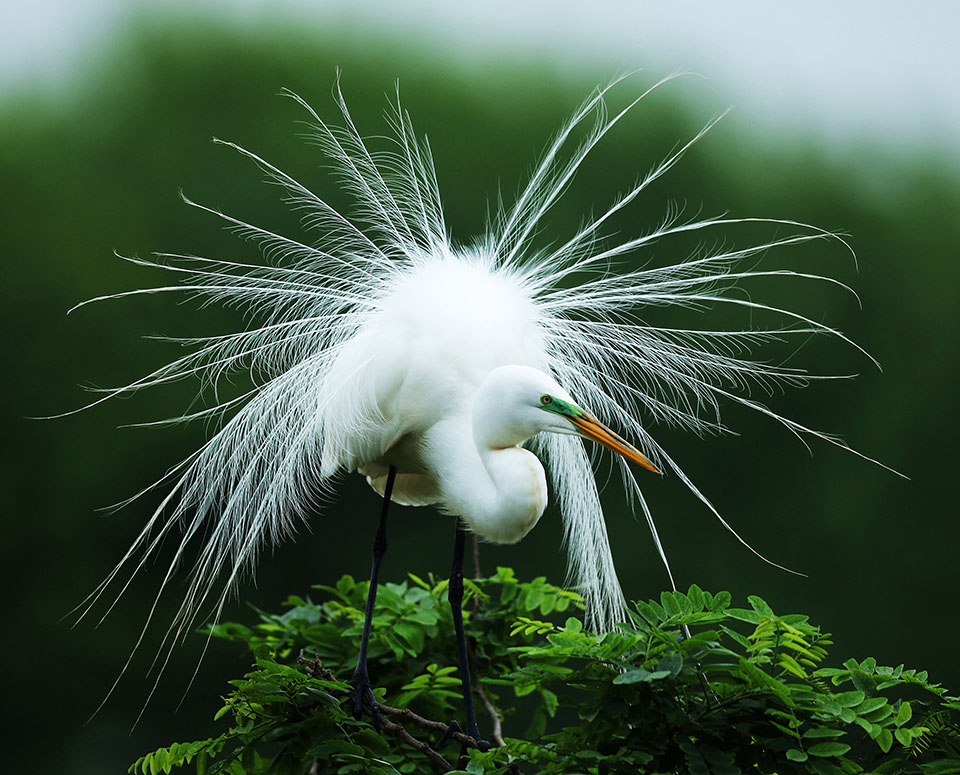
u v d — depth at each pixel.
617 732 4.76
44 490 15.64
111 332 15.49
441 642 6.27
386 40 16.14
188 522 6.30
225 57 15.69
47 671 15.72
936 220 16.94
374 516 15.75
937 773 4.37
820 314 15.95
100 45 16.72
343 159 6.79
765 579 15.76
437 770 5.61
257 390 6.37
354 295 6.62
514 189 15.49
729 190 15.49
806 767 4.54
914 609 16.19
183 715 15.62
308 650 6.09
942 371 16.45
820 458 16.09
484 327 6.17
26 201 15.74
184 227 15.48
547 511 15.04
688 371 6.69
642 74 15.48
